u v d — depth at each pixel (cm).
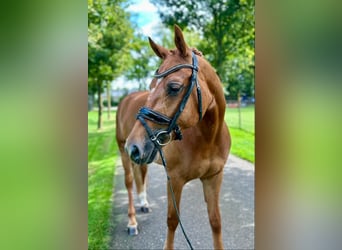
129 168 334
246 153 586
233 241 289
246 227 315
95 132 933
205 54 834
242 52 805
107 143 767
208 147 218
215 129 212
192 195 407
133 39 999
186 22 793
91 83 973
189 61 181
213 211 243
